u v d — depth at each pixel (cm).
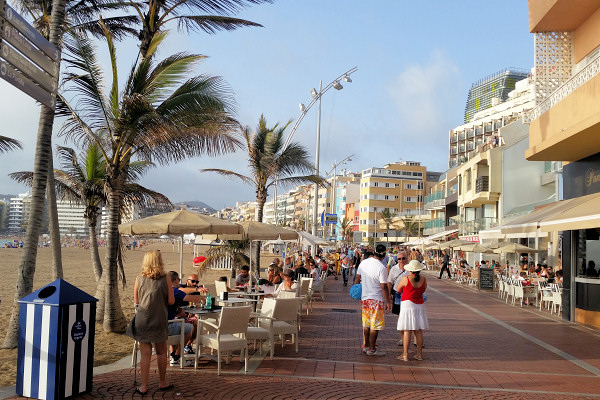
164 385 660
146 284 647
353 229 12150
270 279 1425
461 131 11356
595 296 1424
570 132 1232
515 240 3500
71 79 1015
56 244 1012
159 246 12412
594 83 1183
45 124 908
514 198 3784
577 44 1535
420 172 11562
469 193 4834
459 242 3556
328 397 655
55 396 586
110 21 1301
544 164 3206
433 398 671
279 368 803
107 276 1054
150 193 1602
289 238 1443
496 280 2884
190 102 1016
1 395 599
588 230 1466
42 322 596
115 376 720
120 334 1036
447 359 924
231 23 1231
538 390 732
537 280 2062
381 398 660
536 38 1581
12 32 455
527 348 1062
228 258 3334
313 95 2945
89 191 1733
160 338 641
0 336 1062
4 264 3925
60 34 912
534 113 1565
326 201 14550
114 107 1038
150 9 1162
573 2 1370
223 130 1074
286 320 934
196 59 1088
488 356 966
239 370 779
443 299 2128
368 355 929
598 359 967
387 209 10438
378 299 934
